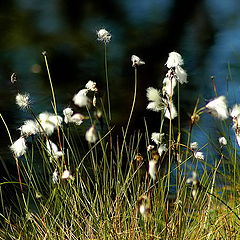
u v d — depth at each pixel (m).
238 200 5.30
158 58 18.77
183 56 18.84
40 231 4.98
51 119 4.94
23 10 26.27
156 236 4.42
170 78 4.34
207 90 14.82
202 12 26.86
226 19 25.30
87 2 28.50
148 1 29.23
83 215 4.99
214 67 17.30
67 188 5.07
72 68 17.34
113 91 15.05
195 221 5.00
